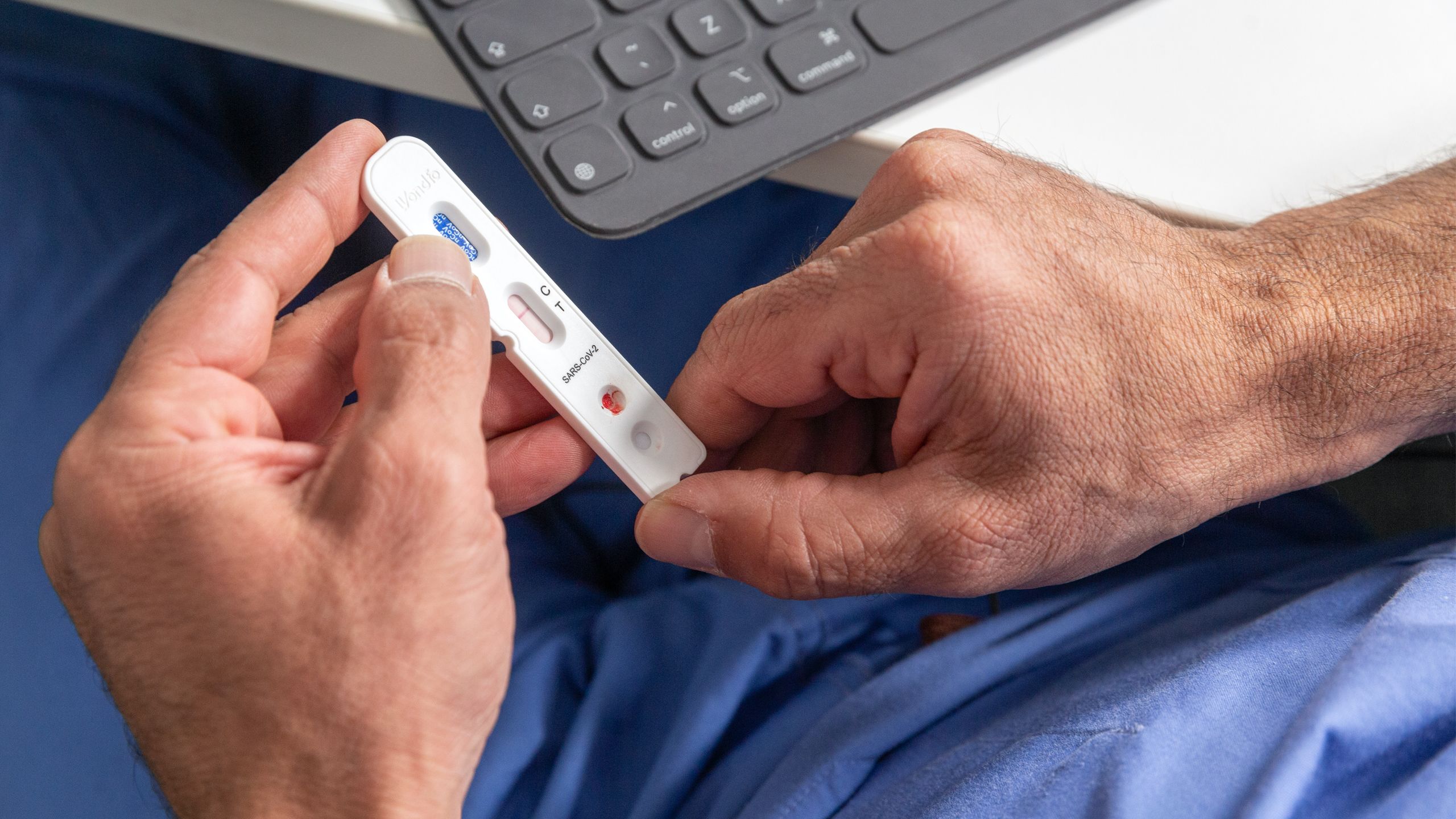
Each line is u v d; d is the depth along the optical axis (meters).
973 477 0.68
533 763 0.76
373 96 0.84
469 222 0.70
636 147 0.69
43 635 0.80
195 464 0.65
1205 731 0.67
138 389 0.65
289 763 0.65
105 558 0.65
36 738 0.79
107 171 0.83
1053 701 0.70
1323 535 0.79
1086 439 0.68
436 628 0.65
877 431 0.74
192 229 0.84
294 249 0.68
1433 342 0.69
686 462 0.71
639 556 0.84
